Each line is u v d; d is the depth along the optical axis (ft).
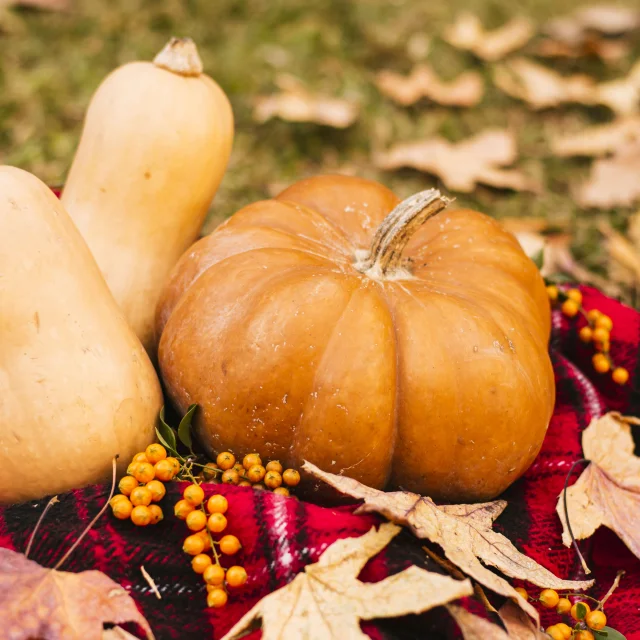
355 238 3.09
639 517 2.95
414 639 2.56
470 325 2.79
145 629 2.50
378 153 5.16
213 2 6.41
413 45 6.44
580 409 3.19
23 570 2.52
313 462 2.76
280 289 2.77
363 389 2.71
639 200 4.77
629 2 7.92
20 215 2.63
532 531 2.90
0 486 2.67
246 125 5.21
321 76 5.87
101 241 3.08
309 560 2.61
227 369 2.76
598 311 3.38
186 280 2.94
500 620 2.60
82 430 2.67
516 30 6.50
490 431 2.78
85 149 3.09
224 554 2.63
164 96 3.04
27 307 2.62
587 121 5.90
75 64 5.49
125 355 2.77
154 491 2.62
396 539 2.63
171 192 3.08
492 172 4.85
